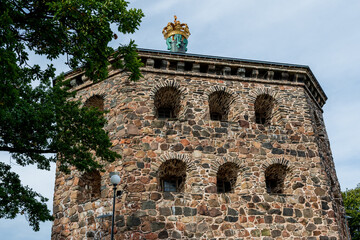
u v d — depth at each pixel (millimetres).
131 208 17953
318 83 25484
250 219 18922
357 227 35344
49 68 15047
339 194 23328
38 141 14562
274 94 22906
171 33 26281
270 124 23000
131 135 19656
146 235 17562
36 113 14133
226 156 20203
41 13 13656
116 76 21672
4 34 11539
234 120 21781
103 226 18125
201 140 20328
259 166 20344
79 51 14148
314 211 19859
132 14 14469
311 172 20938
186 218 18266
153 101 20891
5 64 11203
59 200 20609
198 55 22328
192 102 21359
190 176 19406
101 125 16234
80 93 22719
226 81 22625
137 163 19031
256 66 23047
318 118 24734
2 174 14859
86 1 13406
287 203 19703
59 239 19594
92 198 20500
